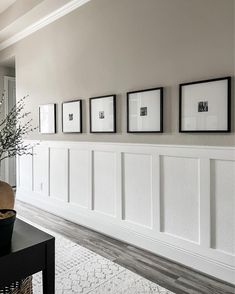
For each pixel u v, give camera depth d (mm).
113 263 2426
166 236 2537
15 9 3965
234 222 2088
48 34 3941
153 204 2643
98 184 3244
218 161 2168
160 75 2568
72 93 3574
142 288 2041
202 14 2256
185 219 2396
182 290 2018
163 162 2559
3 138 1424
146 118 2678
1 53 5113
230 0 2088
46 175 4074
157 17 2576
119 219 2979
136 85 2779
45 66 4031
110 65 3045
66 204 3707
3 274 1137
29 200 4465
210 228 2219
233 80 2088
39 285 2076
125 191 2922
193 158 2326
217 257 2182
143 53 2705
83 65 3393
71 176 3633
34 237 1321
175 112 2461
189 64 2354
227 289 2033
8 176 5625
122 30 2900
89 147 3330
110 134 3080
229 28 2100
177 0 2422
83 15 3357
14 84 5766
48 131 4004
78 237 3049
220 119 2152
